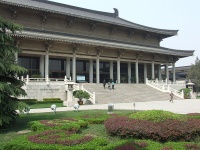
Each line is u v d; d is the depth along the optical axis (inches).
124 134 554.9
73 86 1657.2
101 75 2588.6
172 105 1471.5
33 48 1994.3
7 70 692.7
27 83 1600.6
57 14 2240.4
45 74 2037.4
